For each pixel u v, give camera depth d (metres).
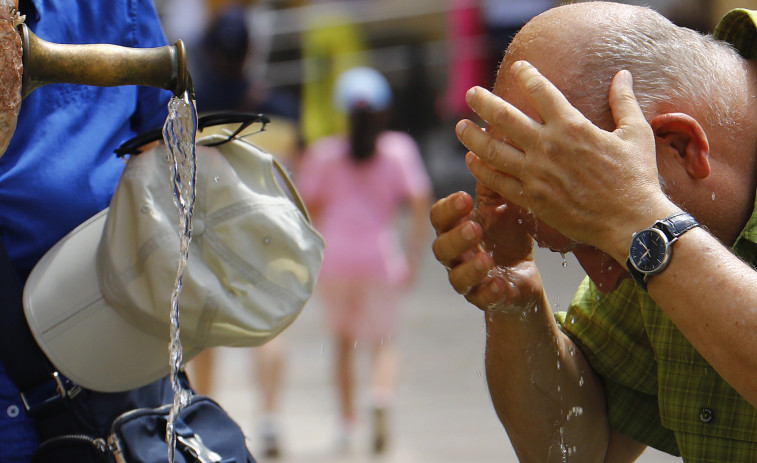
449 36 25.72
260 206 5.34
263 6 24.45
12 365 5.22
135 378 5.36
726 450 5.33
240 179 5.39
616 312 5.76
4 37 4.10
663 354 5.44
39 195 5.41
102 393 5.37
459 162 26.38
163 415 5.39
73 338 5.24
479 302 5.36
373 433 13.34
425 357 16.95
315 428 14.39
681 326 4.38
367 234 14.92
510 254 5.43
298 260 5.39
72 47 4.32
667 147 4.77
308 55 24.64
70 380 5.29
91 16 5.71
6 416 5.27
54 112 5.54
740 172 4.91
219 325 5.24
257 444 13.41
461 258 5.31
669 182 4.77
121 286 5.20
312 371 16.84
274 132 17.61
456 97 25.78
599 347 5.81
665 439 5.88
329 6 25.08
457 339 17.78
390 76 25.94
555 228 4.64
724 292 4.26
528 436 5.71
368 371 16.84
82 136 5.61
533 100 4.60
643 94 4.76
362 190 15.23
